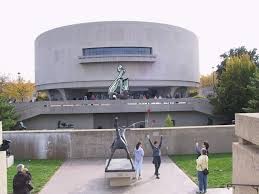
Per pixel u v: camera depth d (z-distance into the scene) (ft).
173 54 220.84
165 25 217.15
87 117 156.46
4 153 34.22
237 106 151.53
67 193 44.04
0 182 32.45
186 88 250.57
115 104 153.07
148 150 69.56
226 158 63.87
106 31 209.46
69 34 215.92
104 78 212.64
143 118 158.81
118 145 49.32
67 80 217.77
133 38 210.59
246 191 20.53
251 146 21.35
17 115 140.97
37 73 241.55
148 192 43.60
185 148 70.74
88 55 212.23
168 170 56.08
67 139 69.72
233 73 150.92
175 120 160.15
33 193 44.04
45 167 60.59
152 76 215.31
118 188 45.98
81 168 59.57
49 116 157.99
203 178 42.01
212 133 71.00
